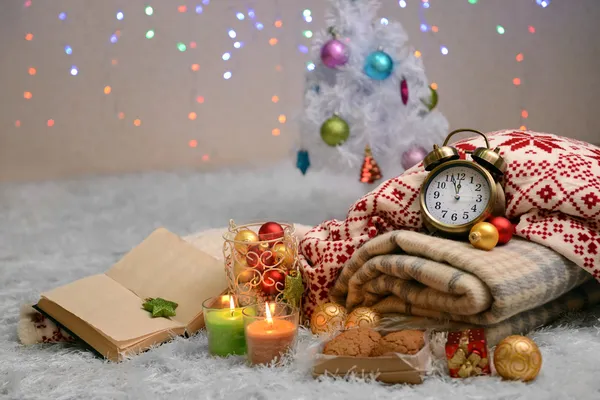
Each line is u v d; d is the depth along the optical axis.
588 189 1.46
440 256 1.34
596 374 1.23
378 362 1.23
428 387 1.20
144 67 4.72
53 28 4.64
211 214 3.04
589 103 4.47
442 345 1.28
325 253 1.58
